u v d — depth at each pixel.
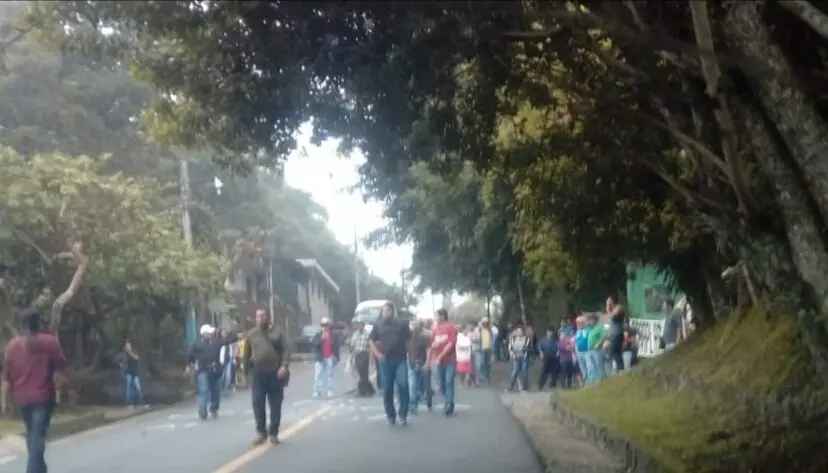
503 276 36.03
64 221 23.42
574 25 10.01
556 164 15.20
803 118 8.95
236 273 51.88
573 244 18.02
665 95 11.55
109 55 9.65
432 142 11.86
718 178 11.09
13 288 24.80
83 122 29.92
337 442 16.25
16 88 28.23
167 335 37.75
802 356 13.38
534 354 32.25
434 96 10.99
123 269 25.78
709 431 13.11
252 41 9.44
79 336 30.12
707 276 19.47
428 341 21.16
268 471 13.30
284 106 9.92
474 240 33.06
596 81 11.88
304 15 9.35
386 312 18.77
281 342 16.33
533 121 15.05
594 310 34.25
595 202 15.50
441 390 23.25
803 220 9.34
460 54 10.37
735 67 9.44
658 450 12.35
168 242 28.81
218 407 23.98
